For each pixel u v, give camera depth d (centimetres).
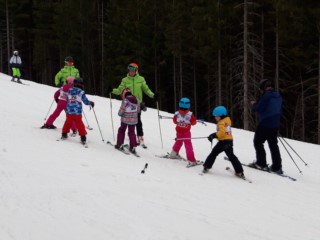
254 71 2541
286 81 2734
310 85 2442
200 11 2695
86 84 4319
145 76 3656
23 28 4741
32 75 5259
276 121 859
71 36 4209
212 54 2877
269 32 2898
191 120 836
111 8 4094
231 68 2800
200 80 3691
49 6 4553
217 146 773
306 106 2695
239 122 3195
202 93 3728
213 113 779
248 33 2353
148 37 3538
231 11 2595
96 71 4475
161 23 3434
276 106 857
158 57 3559
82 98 877
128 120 855
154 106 3584
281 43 2608
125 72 3506
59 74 1195
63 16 4244
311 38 2284
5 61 5141
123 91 874
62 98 984
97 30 4516
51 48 4753
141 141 977
